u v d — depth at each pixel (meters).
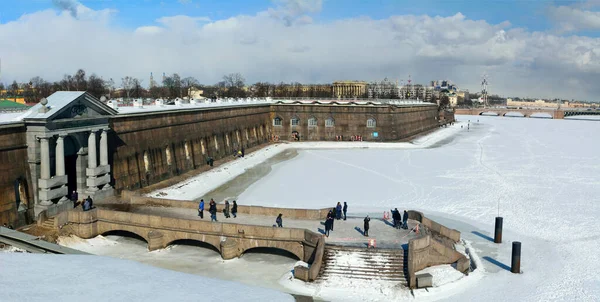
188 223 45.94
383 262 40.69
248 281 39.50
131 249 46.50
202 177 82.38
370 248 41.88
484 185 78.81
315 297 36.81
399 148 129.75
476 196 71.06
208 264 43.12
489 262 44.66
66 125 52.94
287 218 51.44
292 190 73.75
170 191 70.81
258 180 81.94
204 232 45.62
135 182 69.94
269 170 92.38
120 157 66.62
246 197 68.75
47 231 46.50
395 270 39.97
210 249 47.03
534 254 46.81
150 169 74.31
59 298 26.80
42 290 27.75
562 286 39.16
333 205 64.12
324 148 128.12
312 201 66.44
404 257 41.06
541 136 171.25
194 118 90.81
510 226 56.34
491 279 40.59
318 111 139.00
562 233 53.53
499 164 101.44
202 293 30.08
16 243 41.41
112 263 35.47
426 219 51.06
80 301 26.70
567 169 95.31
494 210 63.38
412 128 163.62
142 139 72.62
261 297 30.34
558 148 132.50
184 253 45.75
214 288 31.45
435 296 37.19
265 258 44.97
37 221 48.44
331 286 38.44
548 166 99.12
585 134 180.88
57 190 52.00
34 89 178.00
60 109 50.97
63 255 36.84
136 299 27.83
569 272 42.19
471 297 37.00
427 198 69.62
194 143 90.50
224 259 44.16
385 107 139.88
